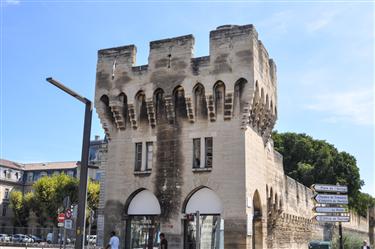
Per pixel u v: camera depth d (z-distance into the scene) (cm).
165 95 3506
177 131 3462
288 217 4891
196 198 3334
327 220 2644
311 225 6056
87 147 2438
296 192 5388
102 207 3841
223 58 3350
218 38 3403
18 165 13038
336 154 8644
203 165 3312
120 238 3506
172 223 3319
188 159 3369
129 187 3566
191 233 3278
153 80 3588
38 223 10344
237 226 3089
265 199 3659
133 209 3572
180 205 3319
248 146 3284
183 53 3512
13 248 6225
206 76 3378
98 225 3791
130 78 3694
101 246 3672
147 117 3609
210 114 3341
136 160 3606
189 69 3456
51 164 13050
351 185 8538
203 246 3209
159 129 3544
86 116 2477
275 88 3972
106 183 3669
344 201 2694
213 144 3306
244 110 3241
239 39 3331
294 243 5103
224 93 3331
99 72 3841
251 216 3197
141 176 3534
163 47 3609
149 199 3538
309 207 6044
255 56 3331
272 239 4103
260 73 3453
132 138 3647
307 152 8575
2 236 8744
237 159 3206
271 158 4131
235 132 3256
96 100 3800
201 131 3372
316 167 8300
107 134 3756
